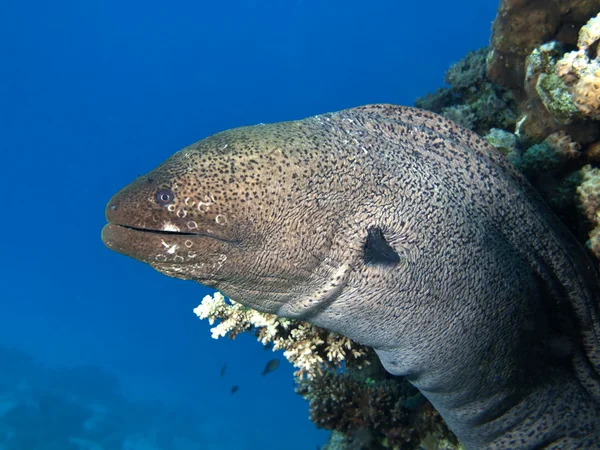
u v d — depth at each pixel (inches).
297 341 26.5
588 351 26.3
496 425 25.4
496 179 23.4
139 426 216.4
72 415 203.9
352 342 26.5
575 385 25.3
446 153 22.8
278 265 18.7
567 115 24.4
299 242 18.6
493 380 23.5
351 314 20.6
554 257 24.8
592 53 23.1
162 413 234.1
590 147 26.7
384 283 19.8
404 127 22.4
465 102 39.7
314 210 18.7
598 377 26.6
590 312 25.5
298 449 215.9
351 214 19.3
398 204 20.1
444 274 20.9
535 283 24.0
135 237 17.3
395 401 31.1
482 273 21.7
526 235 24.0
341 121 21.3
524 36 28.6
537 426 25.1
